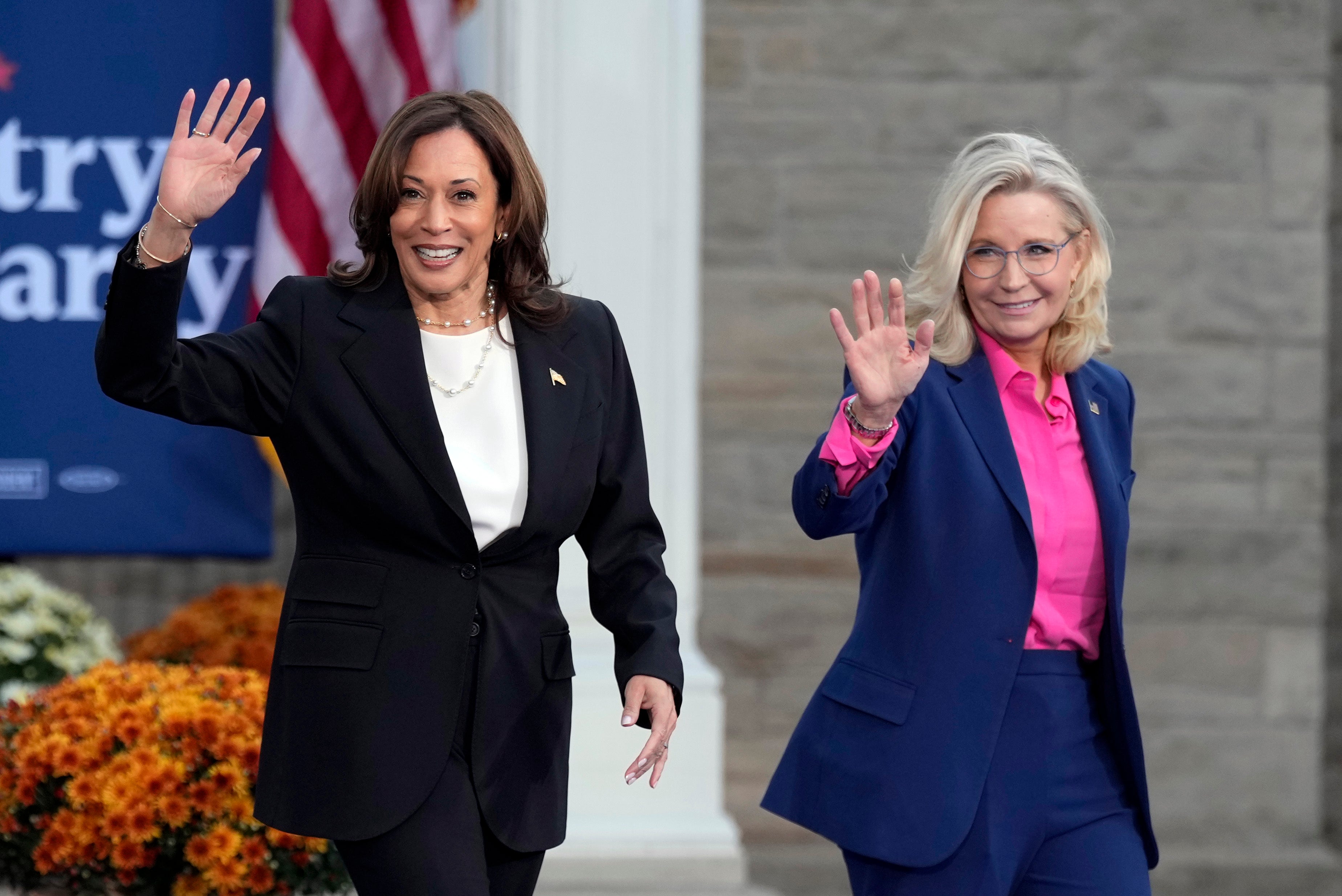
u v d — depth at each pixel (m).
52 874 12.28
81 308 20.88
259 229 19.92
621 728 18.70
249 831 12.21
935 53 22.75
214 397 8.45
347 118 19.73
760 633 22.72
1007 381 10.36
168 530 20.89
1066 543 10.05
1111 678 10.08
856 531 9.77
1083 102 22.88
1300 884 22.53
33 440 20.80
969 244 10.31
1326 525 23.11
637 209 19.16
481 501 8.75
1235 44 22.95
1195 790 23.06
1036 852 9.91
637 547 9.41
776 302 22.67
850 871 10.20
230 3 20.97
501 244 9.15
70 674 18.80
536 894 18.16
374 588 8.60
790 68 22.66
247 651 17.61
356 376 8.60
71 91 20.81
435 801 8.54
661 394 19.23
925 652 9.84
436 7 19.94
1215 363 23.06
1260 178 23.00
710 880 18.41
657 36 19.19
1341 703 22.84
